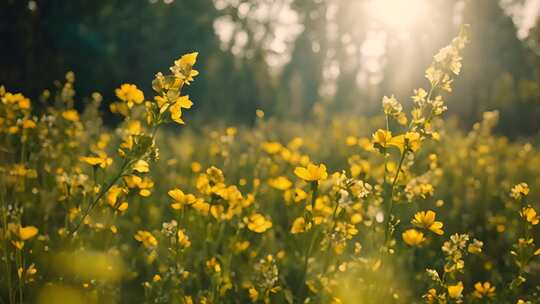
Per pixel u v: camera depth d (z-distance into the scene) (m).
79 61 5.21
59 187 0.83
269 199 1.13
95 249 0.78
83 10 5.28
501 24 9.94
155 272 0.88
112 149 1.34
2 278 0.74
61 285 0.71
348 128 2.42
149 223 1.02
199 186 0.78
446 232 1.13
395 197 0.74
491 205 1.34
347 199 0.73
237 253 0.84
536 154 2.31
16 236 0.66
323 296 0.76
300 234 0.86
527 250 0.76
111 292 0.75
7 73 4.53
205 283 0.86
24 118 0.92
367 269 0.75
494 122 1.73
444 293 0.71
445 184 1.41
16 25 4.59
